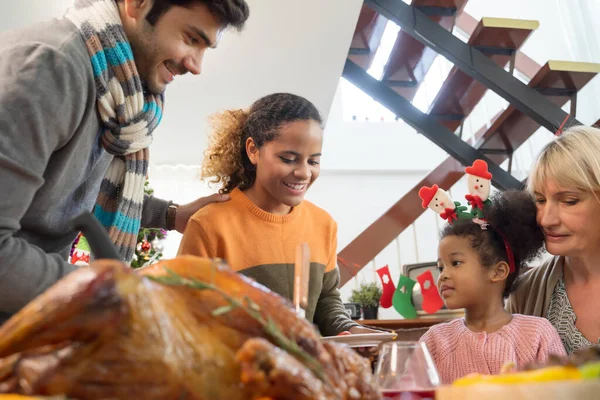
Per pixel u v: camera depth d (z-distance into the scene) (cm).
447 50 302
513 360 131
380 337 84
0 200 80
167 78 116
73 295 34
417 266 233
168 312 38
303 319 43
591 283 137
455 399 38
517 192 150
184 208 148
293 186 131
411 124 362
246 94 395
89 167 108
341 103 563
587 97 412
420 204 344
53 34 96
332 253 149
